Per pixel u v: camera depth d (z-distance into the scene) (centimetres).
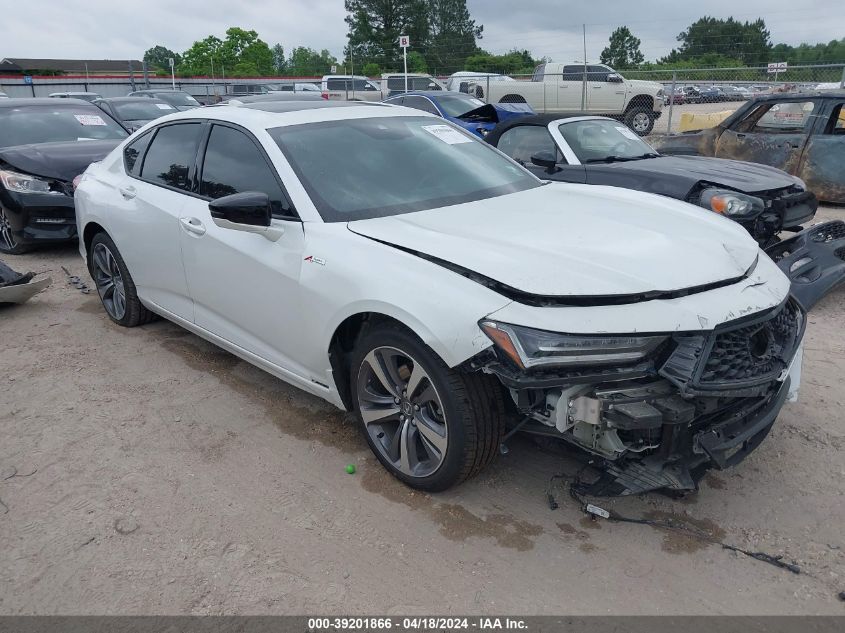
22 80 3594
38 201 717
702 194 579
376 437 325
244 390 419
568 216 339
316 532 291
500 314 258
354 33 6762
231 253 370
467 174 395
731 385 261
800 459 337
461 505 306
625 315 255
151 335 510
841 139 910
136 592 259
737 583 259
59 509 308
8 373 447
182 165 427
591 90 2033
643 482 280
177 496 316
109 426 378
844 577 260
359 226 324
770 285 298
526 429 296
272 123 383
